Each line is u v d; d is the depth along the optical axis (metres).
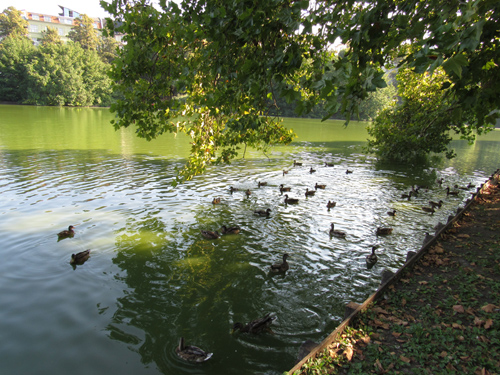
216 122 12.38
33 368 6.71
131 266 10.77
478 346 6.06
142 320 8.26
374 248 11.62
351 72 4.55
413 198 19.42
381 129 31.50
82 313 8.42
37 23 145.75
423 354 5.92
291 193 19.72
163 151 30.67
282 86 5.59
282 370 6.75
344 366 5.69
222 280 10.12
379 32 4.84
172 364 6.90
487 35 4.79
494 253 10.17
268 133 13.82
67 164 23.97
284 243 12.85
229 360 7.03
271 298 9.27
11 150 28.08
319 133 56.94
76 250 11.63
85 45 120.06
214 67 7.36
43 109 81.12
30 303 8.76
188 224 14.34
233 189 19.44
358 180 23.58
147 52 8.38
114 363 6.89
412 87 28.66
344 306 8.94
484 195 17.70
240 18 5.78
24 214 14.50
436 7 5.11
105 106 110.62
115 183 19.70
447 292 8.05
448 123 24.86
